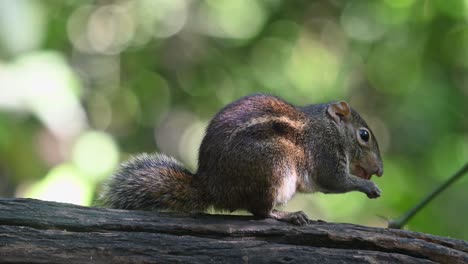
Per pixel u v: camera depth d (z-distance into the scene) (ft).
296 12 71.46
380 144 67.92
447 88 61.98
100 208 26.09
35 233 24.54
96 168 46.32
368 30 69.77
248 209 27.94
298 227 26.45
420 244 26.14
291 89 69.21
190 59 72.23
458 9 62.23
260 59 71.05
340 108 32.86
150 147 71.82
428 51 63.72
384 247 26.12
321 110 32.37
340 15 71.26
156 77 72.38
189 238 25.36
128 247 24.67
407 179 58.44
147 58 71.61
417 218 47.47
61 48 67.00
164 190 27.86
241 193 27.68
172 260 24.67
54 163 46.47
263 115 28.96
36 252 24.11
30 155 44.39
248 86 69.87
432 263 25.82
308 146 30.66
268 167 27.78
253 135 28.09
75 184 43.80
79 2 70.08
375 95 70.08
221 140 27.94
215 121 28.76
